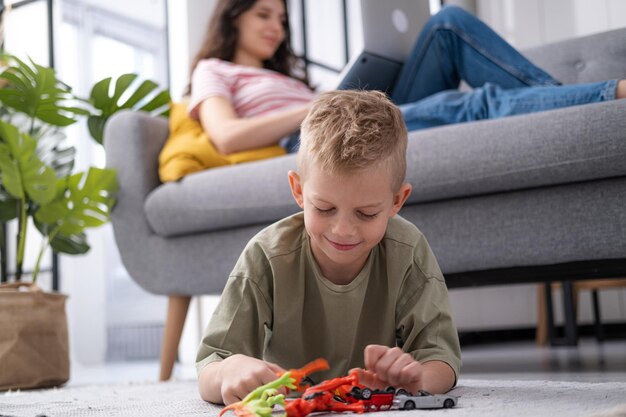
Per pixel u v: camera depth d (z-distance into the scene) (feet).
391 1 6.16
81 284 11.55
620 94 4.40
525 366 5.88
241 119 5.94
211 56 6.97
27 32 10.25
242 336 3.13
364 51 5.81
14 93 6.65
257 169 5.16
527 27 11.80
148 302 13.57
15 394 4.42
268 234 3.25
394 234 3.23
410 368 2.52
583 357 6.70
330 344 3.28
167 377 5.76
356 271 3.14
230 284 3.19
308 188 2.71
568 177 4.12
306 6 9.44
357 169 2.58
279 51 7.36
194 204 5.39
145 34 14.29
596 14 11.39
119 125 6.02
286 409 2.33
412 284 3.24
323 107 2.81
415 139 4.56
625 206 4.03
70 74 12.75
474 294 10.82
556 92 4.58
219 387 2.80
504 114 4.71
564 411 2.22
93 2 13.17
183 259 5.59
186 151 5.67
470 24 5.74
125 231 5.93
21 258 6.72
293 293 3.19
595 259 4.14
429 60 5.89
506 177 4.26
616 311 11.45
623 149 3.93
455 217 4.51
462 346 10.40
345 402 2.54
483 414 2.19
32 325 5.93
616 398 2.54
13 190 6.30
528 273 4.38
